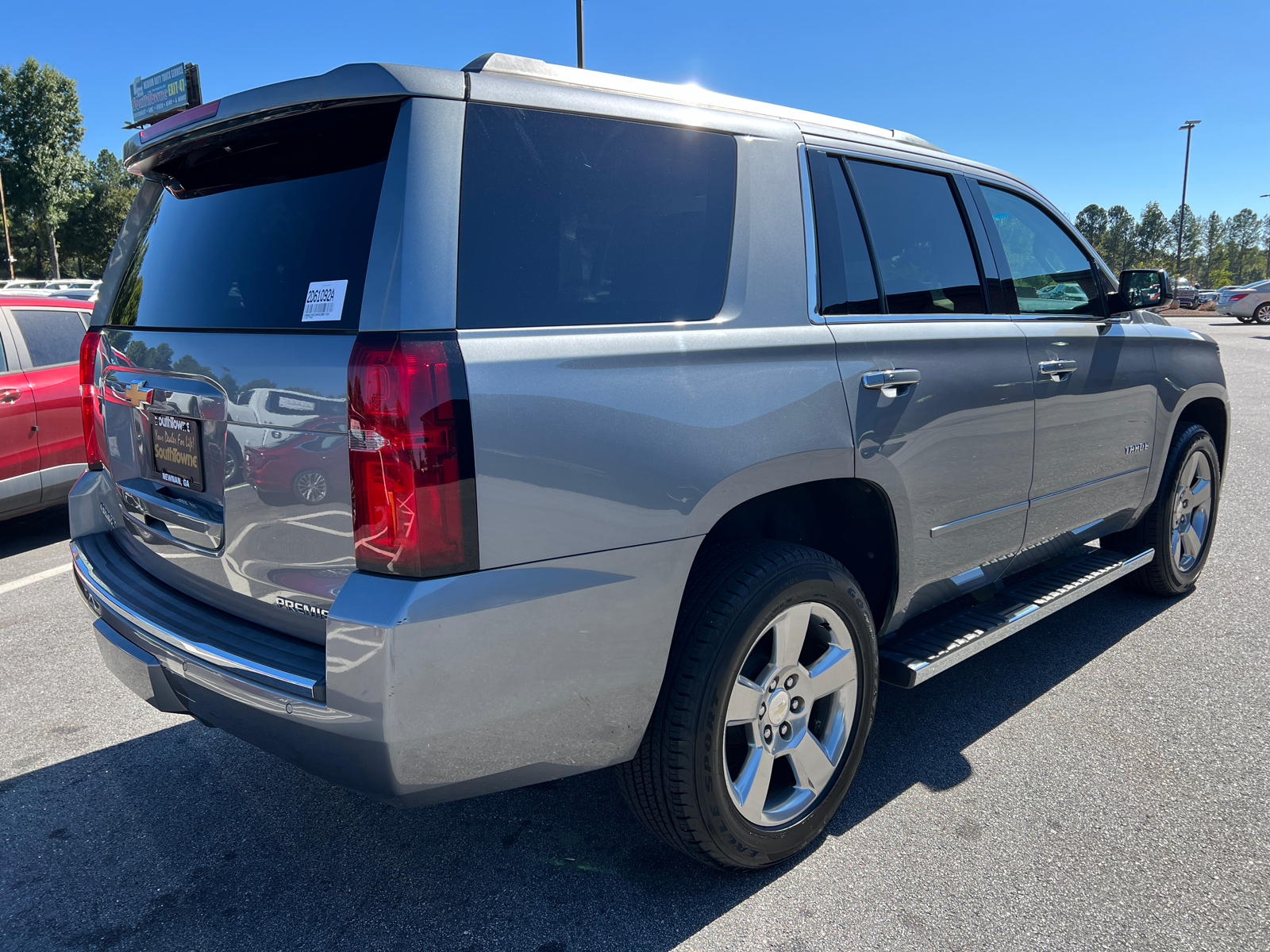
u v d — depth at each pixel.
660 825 2.18
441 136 1.77
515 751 1.85
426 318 1.69
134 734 3.24
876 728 3.18
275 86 1.90
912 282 2.77
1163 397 3.85
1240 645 3.86
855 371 2.40
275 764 3.02
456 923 2.19
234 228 2.13
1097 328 3.48
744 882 2.32
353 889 2.33
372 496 1.66
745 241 2.28
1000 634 2.95
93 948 2.12
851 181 2.64
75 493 2.73
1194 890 2.26
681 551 1.99
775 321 2.29
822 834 2.54
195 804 2.77
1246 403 11.20
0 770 2.98
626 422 1.90
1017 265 3.25
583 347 1.87
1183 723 3.17
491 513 1.71
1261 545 5.34
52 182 73.25
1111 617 4.22
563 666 1.85
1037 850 2.44
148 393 2.25
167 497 2.26
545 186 1.92
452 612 1.68
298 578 1.88
